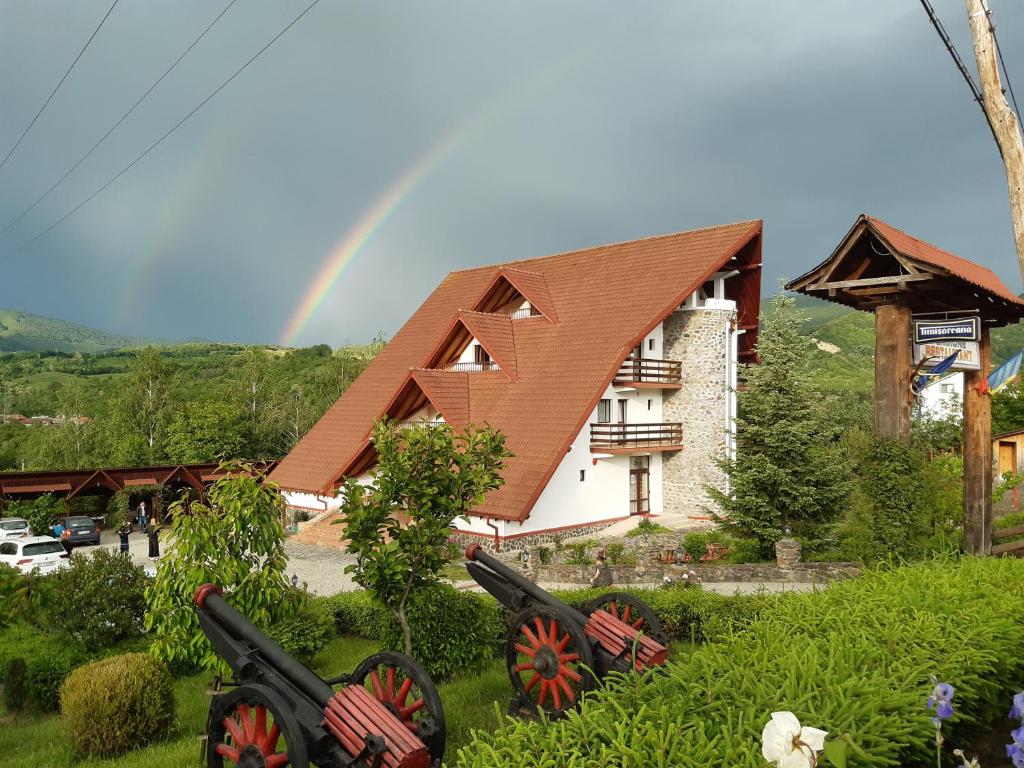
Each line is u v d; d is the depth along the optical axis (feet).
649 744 16.72
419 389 117.50
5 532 119.44
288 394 270.26
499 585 31.63
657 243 124.77
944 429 138.62
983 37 31.58
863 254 45.03
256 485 38.06
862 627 24.21
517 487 94.63
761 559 82.12
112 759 36.63
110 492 145.07
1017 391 141.38
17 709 47.88
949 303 45.75
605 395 109.50
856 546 49.49
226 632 24.50
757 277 124.26
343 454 123.65
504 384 112.68
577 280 127.13
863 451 47.96
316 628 51.60
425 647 42.60
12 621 53.57
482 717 33.12
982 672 22.20
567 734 17.57
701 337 116.67
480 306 133.80
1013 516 85.35
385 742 20.17
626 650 27.27
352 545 39.06
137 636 53.42
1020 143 31.17
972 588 28.60
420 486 39.52
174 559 36.24
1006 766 20.31
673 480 118.42
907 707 18.38
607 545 92.02
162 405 220.64
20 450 241.96
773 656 21.88
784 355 84.84
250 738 21.71
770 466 80.43
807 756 12.25
